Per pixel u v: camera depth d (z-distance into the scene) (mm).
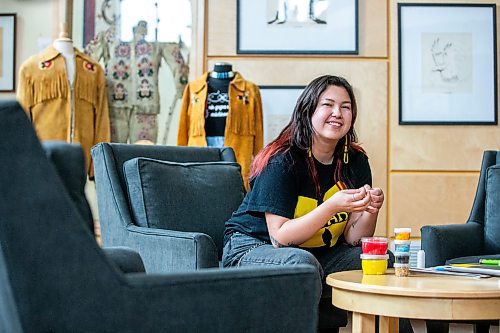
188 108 4578
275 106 4816
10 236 1251
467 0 4844
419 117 4820
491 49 4844
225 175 3123
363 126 4812
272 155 2678
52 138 4660
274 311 1464
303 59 4836
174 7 5012
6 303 1319
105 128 4875
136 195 2893
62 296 1269
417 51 4832
